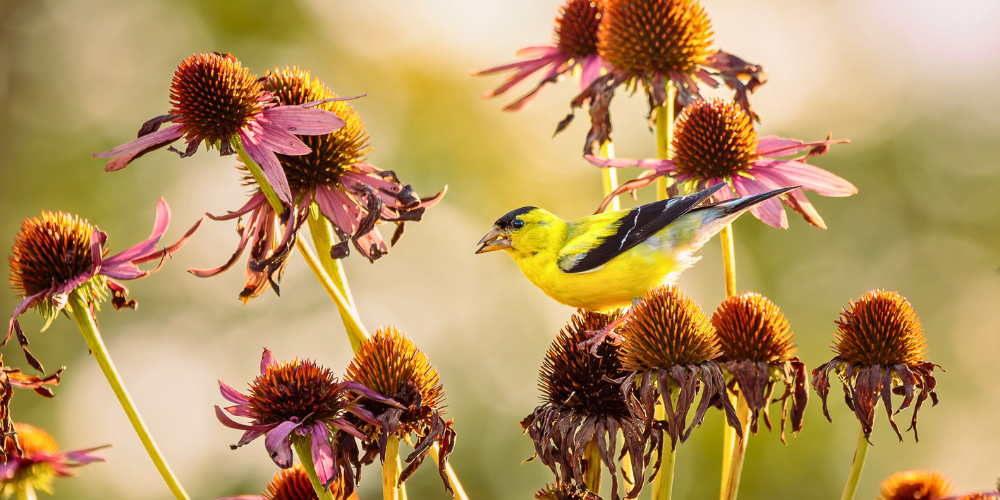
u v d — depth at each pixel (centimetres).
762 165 776
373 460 546
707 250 1956
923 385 573
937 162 2067
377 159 1994
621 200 2030
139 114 2003
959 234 2019
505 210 2034
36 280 597
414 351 577
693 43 812
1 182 1878
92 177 1912
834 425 1744
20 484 654
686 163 770
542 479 1902
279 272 592
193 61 609
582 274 738
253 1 2073
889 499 641
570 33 950
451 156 2041
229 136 602
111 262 611
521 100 966
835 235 1997
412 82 2092
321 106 668
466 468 1858
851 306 598
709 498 1709
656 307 559
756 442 1708
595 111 820
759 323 592
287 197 589
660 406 622
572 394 566
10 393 586
